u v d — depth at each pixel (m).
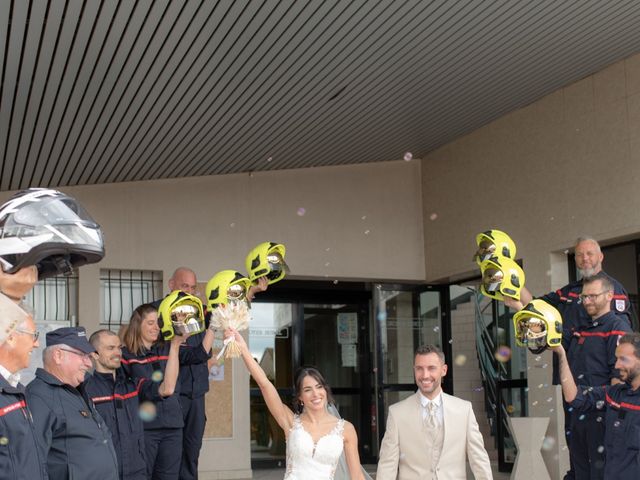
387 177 13.83
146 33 6.96
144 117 9.03
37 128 8.70
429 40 8.61
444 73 9.74
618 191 10.53
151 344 6.76
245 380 12.64
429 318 13.96
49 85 7.61
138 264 12.15
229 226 12.77
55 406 4.55
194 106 9.03
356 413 14.36
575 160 11.12
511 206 12.12
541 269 11.62
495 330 13.41
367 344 14.48
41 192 3.43
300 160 12.66
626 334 5.86
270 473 13.05
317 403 5.25
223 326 4.95
